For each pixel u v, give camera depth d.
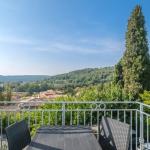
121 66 17.58
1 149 5.36
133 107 8.08
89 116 7.54
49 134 3.80
